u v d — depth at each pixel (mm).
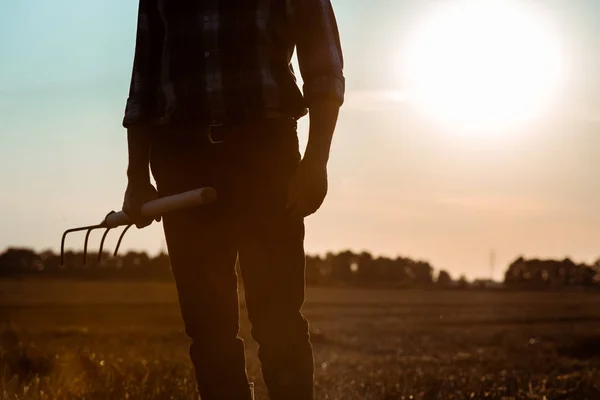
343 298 151500
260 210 4688
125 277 188875
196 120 4699
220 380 4895
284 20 4723
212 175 4707
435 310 106312
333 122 4605
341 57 4742
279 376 4773
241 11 4660
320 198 4570
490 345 36000
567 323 76312
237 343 4941
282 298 4723
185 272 4855
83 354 11062
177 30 4746
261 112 4645
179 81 4723
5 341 14641
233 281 4887
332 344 35125
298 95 4762
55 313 68625
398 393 10805
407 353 28422
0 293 120250
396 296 171250
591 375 13672
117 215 5059
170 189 4852
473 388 11602
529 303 143375
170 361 11695
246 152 4676
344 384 11508
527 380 13039
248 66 4652
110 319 59469
